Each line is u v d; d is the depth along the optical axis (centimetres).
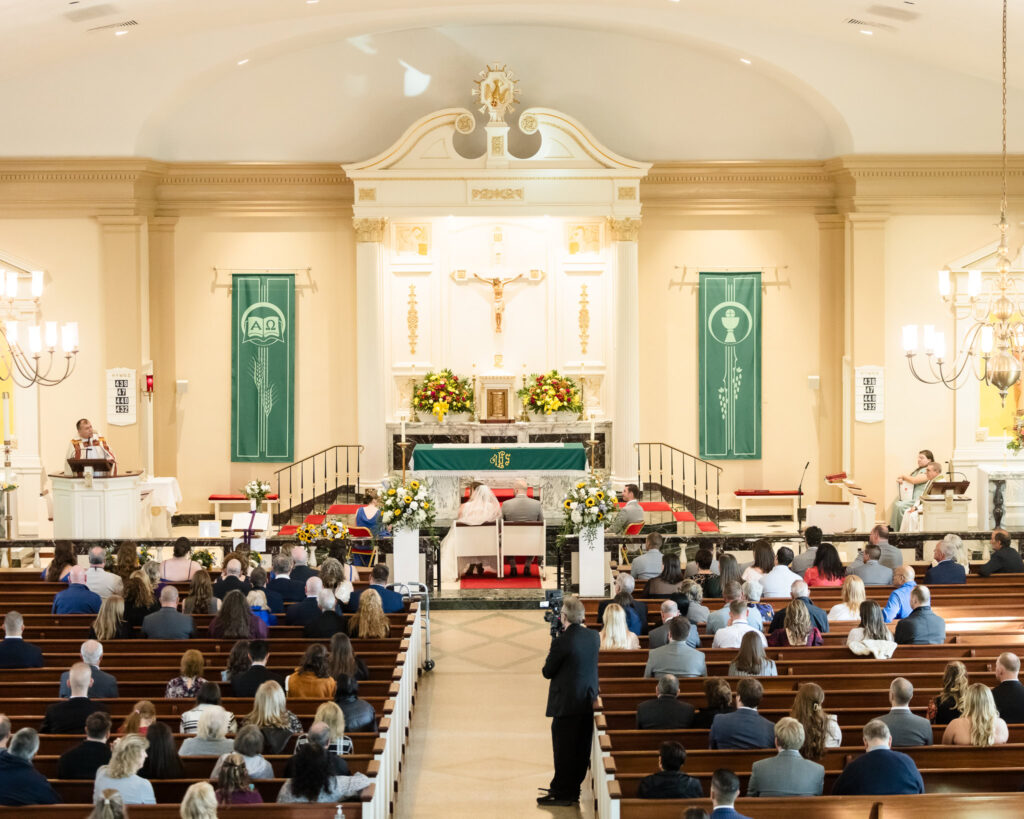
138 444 2194
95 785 772
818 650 1105
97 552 1367
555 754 1044
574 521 1605
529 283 2314
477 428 2283
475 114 2241
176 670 1089
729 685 991
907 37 1967
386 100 2234
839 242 2284
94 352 2189
